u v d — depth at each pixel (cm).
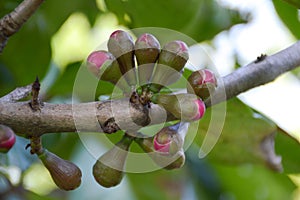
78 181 41
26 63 58
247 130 57
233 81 46
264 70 47
